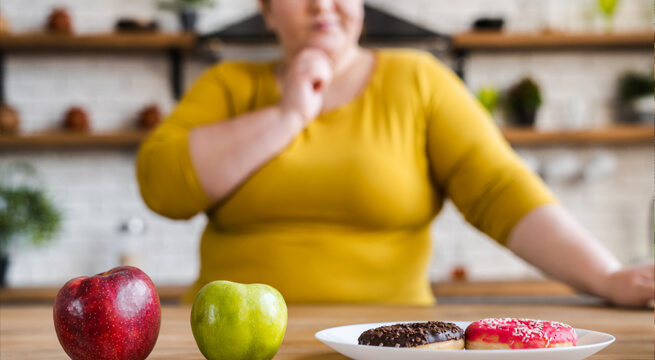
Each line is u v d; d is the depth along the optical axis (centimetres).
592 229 347
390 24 306
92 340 57
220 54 321
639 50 350
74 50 344
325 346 71
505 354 51
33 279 337
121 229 326
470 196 124
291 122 125
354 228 128
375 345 59
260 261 126
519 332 60
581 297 269
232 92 143
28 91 345
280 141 125
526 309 104
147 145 135
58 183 341
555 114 350
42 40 326
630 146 348
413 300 131
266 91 142
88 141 324
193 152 126
